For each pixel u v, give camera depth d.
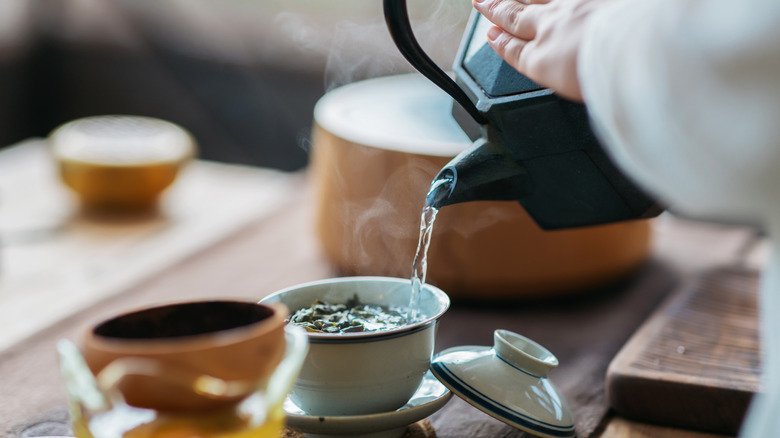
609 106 0.72
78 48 2.40
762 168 0.68
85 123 1.49
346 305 0.92
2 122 2.43
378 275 1.13
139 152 1.38
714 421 0.91
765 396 0.77
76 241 1.29
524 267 1.10
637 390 0.92
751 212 0.72
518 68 0.80
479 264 1.10
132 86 2.39
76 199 1.42
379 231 1.11
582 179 0.85
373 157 1.10
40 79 2.46
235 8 2.21
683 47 0.68
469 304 1.13
